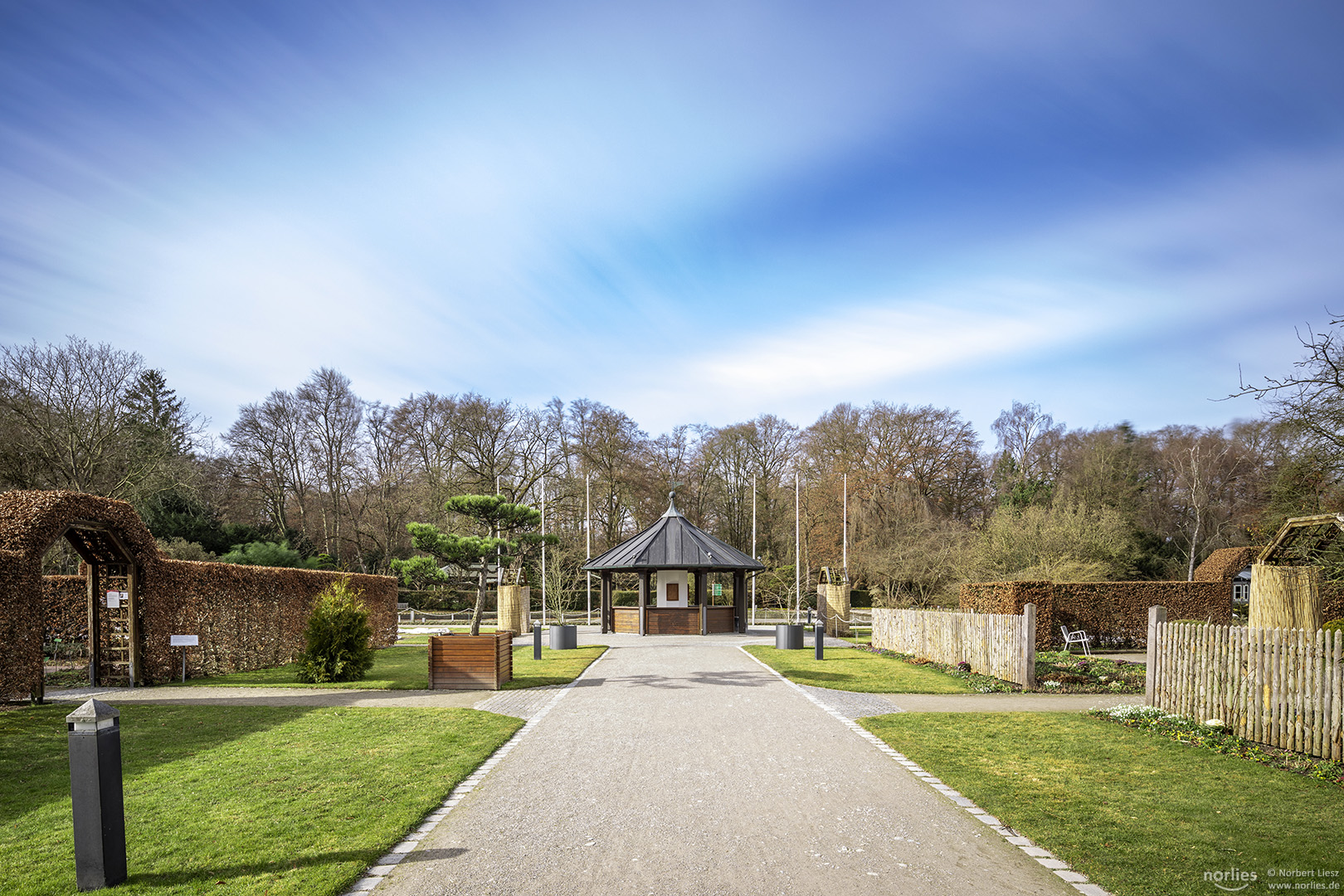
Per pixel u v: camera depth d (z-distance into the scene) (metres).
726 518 57.62
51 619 22.44
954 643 19.66
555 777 8.47
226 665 19.05
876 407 52.44
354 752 9.48
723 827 6.75
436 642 15.53
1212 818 6.97
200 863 5.82
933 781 8.33
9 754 9.55
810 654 22.91
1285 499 20.55
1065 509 35.12
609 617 33.25
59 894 5.27
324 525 51.19
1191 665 11.37
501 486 48.59
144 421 40.53
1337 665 8.84
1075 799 7.57
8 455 31.11
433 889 5.44
